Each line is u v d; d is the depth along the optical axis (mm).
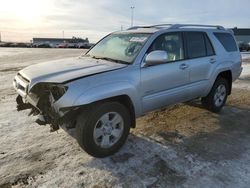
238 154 3809
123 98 3738
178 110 5707
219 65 5340
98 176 3176
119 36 4707
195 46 4910
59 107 3211
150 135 4383
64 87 3186
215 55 5305
